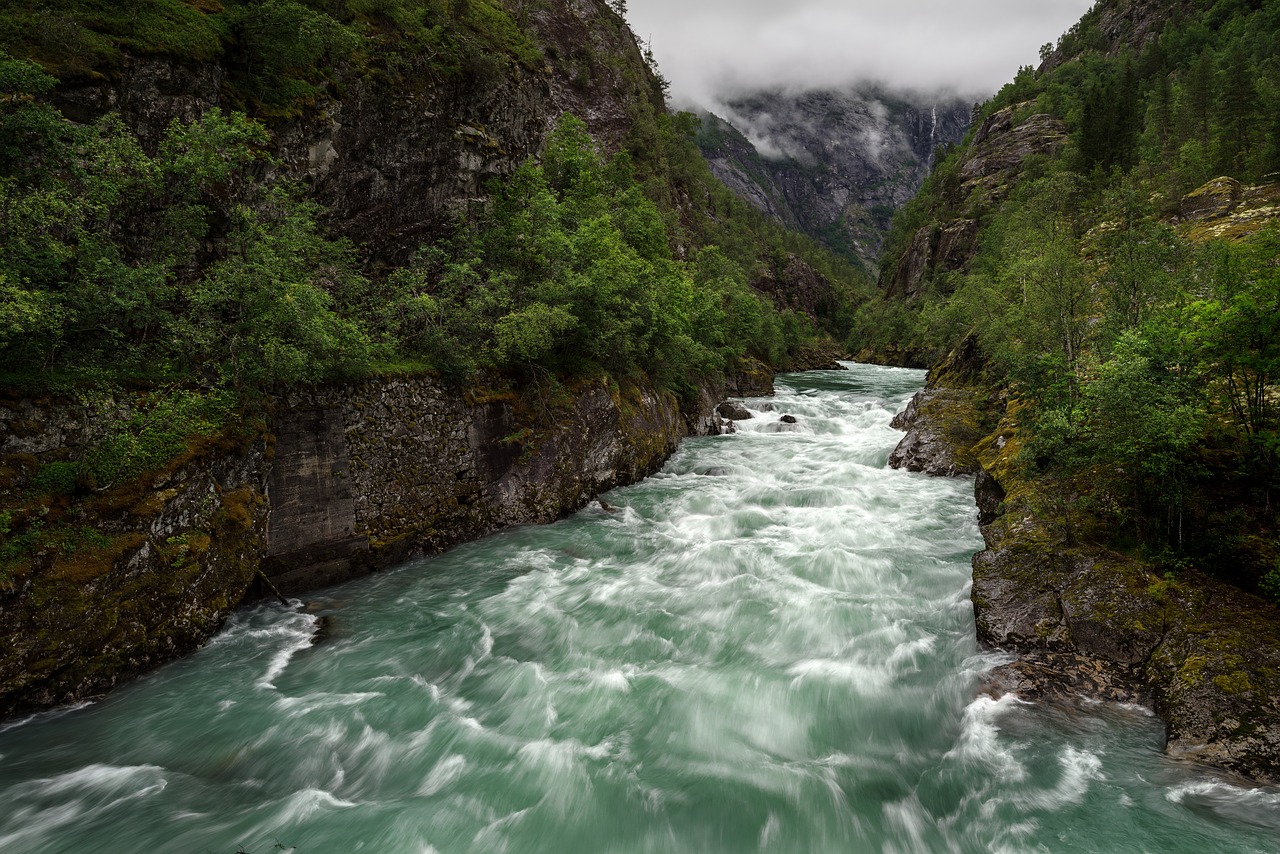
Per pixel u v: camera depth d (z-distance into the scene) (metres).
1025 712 9.63
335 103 19.22
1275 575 10.12
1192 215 44.50
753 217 144.75
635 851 7.75
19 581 9.23
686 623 13.27
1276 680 8.75
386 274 21.20
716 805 8.37
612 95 67.38
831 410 39.31
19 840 7.67
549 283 20.48
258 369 12.68
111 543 10.32
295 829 7.94
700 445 30.45
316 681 11.24
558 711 10.41
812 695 10.70
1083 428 13.31
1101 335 18.31
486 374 18.83
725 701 10.60
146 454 11.02
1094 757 8.69
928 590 14.38
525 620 13.48
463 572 15.87
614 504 21.41
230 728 9.90
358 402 15.32
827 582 14.98
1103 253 21.42
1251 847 7.10
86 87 13.43
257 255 13.80
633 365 25.95
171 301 13.37
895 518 19.17
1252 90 54.75
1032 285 22.86
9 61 11.23
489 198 25.22
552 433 19.94
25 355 10.38
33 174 11.36
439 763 9.20
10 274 10.00
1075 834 7.52
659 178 67.38
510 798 8.53
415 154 22.00
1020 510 14.70
